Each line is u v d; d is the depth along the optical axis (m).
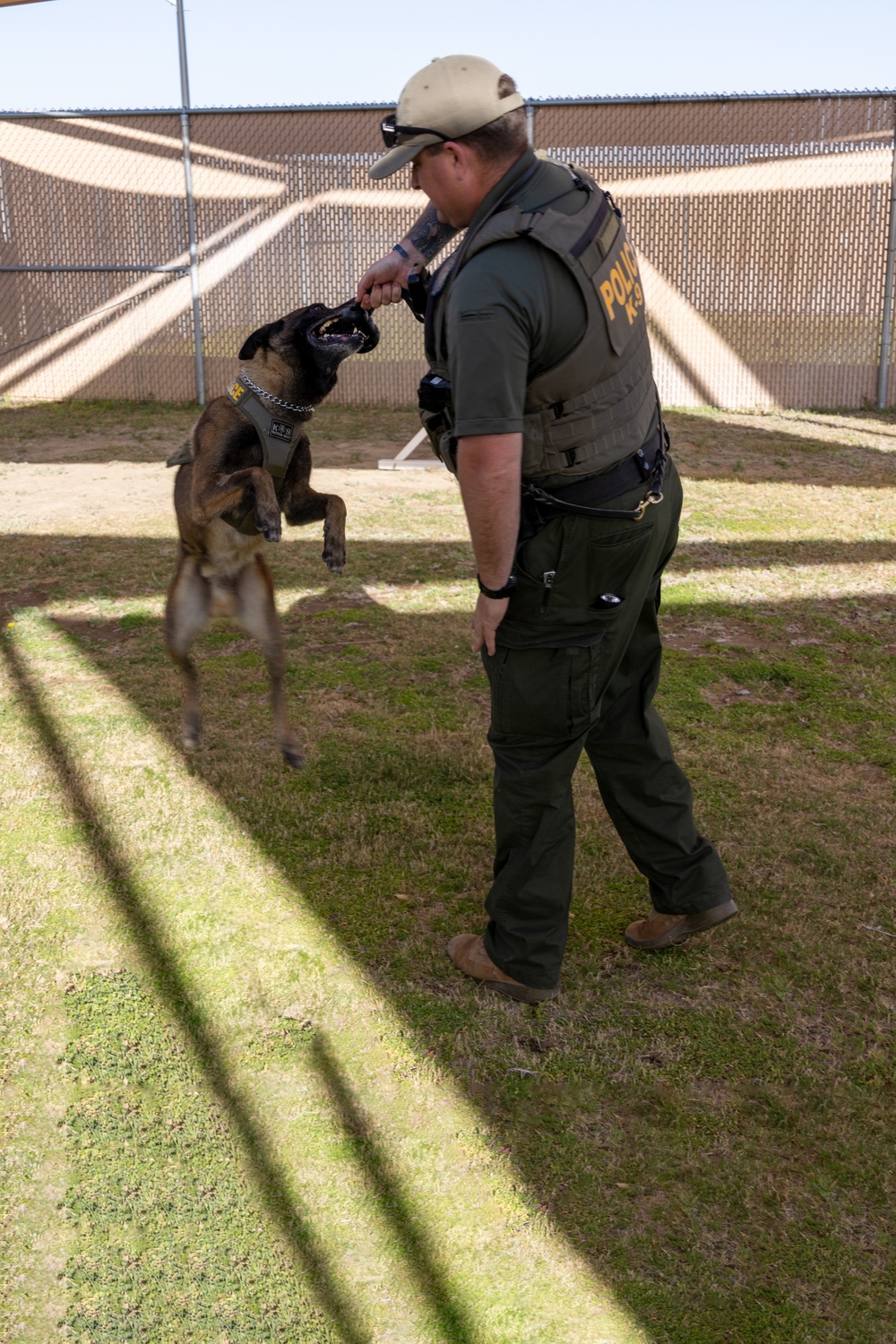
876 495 8.20
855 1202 2.19
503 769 2.58
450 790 3.90
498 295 2.05
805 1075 2.52
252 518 3.39
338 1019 2.71
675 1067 2.56
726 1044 2.63
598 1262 2.06
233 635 5.45
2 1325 1.93
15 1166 2.26
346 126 11.95
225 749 4.18
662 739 2.79
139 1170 2.25
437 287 2.26
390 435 11.07
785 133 11.48
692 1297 1.99
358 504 8.09
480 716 4.53
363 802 3.80
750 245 11.85
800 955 2.96
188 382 12.88
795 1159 2.29
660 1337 1.92
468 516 2.20
